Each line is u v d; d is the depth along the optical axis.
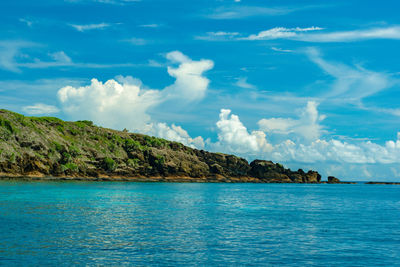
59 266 22.44
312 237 34.72
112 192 105.31
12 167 162.75
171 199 84.88
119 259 24.58
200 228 39.00
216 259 25.34
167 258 25.23
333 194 138.88
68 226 37.44
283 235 35.53
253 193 128.12
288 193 136.62
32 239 29.88
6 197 72.19
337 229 40.25
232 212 57.53
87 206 59.81
